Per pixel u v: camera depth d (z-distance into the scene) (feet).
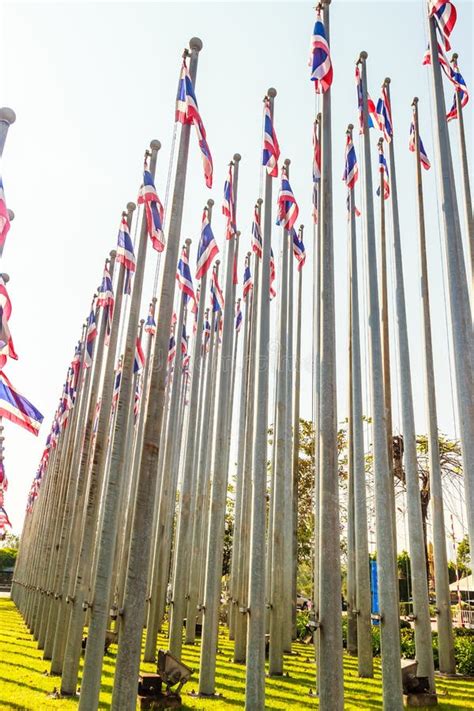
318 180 53.11
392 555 39.81
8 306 45.21
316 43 40.83
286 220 59.98
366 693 47.26
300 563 131.44
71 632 43.93
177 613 55.47
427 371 62.18
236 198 57.88
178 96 40.01
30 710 36.94
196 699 41.86
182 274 66.69
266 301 44.01
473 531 34.78
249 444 79.00
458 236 40.52
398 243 58.39
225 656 67.31
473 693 49.55
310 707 40.70
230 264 60.03
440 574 60.80
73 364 86.63
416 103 63.87
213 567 46.83
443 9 46.16
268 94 50.57
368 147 52.01
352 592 73.10
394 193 59.16
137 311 42.57
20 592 155.94
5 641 76.28
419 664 48.37
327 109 39.65
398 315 56.90
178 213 36.01
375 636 72.23
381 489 41.81
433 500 62.44
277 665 54.39
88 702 33.27
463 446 36.17
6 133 39.29
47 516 97.76
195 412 63.82
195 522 85.61
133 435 90.02
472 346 42.01
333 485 32.37
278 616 55.72
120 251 51.24
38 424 49.88
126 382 40.16
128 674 28.68
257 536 37.55
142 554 30.22
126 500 88.38
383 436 43.55
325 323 35.19
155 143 48.19
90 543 45.85
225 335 61.11
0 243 39.73
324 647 30.19
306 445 119.14
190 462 61.72
